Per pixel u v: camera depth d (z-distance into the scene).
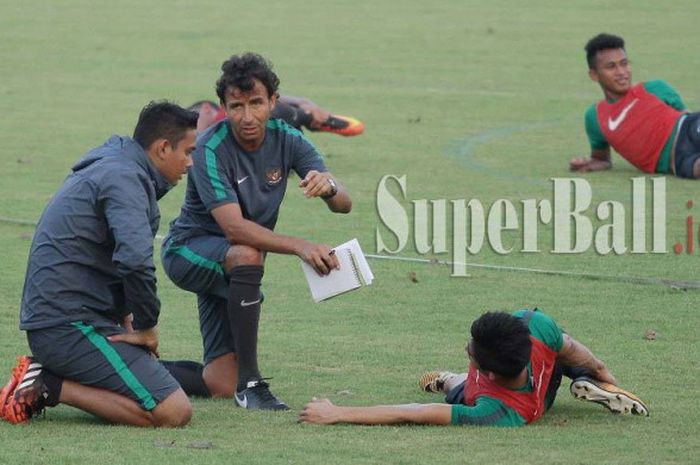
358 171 53.81
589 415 25.81
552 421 25.28
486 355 24.17
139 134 25.09
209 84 75.81
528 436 23.98
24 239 43.03
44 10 106.00
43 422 24.98
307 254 26.53
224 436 23.95
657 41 87.94
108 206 24.36
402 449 23.00
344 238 43.16
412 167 54.53
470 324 33.56
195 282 27.62
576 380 25.72
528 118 66.12
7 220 45.59
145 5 109.38
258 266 26.66
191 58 85.12
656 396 27.20
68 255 24.56
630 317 34.12
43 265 24.59
